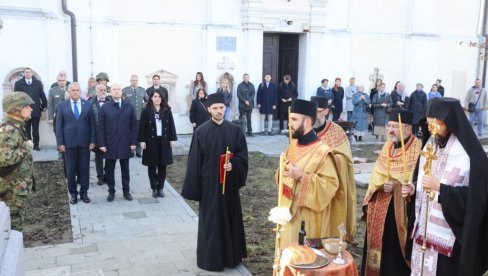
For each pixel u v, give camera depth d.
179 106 14.28
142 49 13.59
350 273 3.28
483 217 3.30
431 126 3.39
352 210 4.64
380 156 4.49
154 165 7.84
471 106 16.16
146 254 5.53
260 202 7.85
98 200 7.80
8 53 11.50
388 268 4.37
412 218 3.84
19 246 3.29
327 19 15.57
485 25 17.73
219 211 5.01
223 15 14.30
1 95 11.55
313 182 3.89
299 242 3.55
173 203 7.71
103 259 5.37
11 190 4.85
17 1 11.45
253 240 6.08
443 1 17.16
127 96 11.59
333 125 4.89
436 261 3.49
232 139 5.07
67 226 6.59
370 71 16.45
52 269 4.37
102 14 12.86
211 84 14.39
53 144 12.30
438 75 17.53
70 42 12.45
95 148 8.41
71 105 7.45
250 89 14.26
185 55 14.12
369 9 16.19
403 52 16.86
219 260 5.02
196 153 5.04
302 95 15.66
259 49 14.70
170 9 13.80
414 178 3.84
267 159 11.40
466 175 3.32
